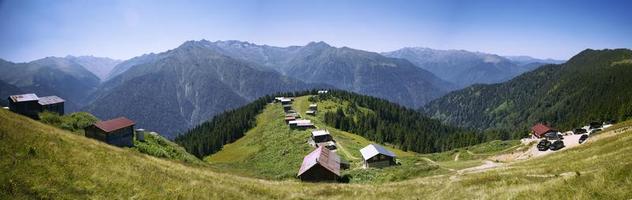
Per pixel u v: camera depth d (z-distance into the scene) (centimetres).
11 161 2264
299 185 4478
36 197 1977
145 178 2820
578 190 2023
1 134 2666
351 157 11819
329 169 6397
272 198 3366
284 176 7331
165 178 3044
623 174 1983
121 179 2606
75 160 2720
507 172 4334
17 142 2620
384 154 9681
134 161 3572
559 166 4028
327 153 7806
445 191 3359
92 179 2433
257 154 14600
